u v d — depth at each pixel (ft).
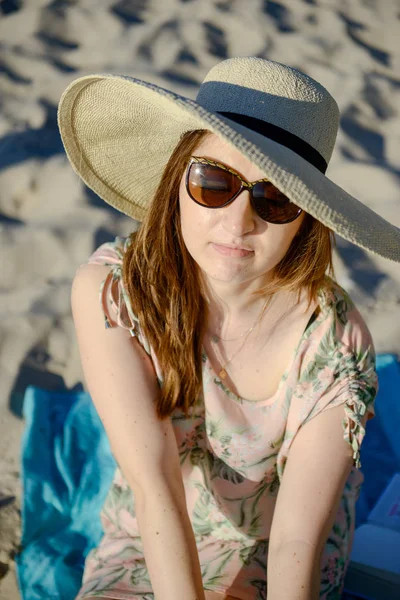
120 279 5.70
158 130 5.70
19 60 16.62
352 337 5.74
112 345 5.63
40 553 7.50
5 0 18.98
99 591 5.67
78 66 16.80
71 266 11.59
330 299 5.73
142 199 6.54
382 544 7.15
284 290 5.60
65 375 9.85
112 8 19.08
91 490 8.33
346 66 18.21
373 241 4.73
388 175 14.32
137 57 17.24
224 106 4.90
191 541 5.32
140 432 5.53
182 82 16.47
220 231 4.97
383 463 9.05
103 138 5.96
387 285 11.91
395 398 9.82
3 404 9.29
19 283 11.19
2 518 7.91
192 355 5.59
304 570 5.20
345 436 5.57
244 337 5.71
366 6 21.40
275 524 5.48
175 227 5.51
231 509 6.11
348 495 6.44
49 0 19.06
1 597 6.98
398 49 19.52
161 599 5.10
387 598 6.63
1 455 8.66
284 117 4.84
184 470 6.09
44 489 8.25
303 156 4.95
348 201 4.83
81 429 9.06
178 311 5.56
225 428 5.77
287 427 5.75
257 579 5.86
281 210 4.87
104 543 6.39
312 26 19.86
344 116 16.08
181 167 5.18
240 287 5.49
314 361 5.66
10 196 12.75
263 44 18.57
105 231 12.26
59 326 10.50
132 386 5.59
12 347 10.03
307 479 5.49
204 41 18.24
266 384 5.75
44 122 14.65
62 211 12.58
